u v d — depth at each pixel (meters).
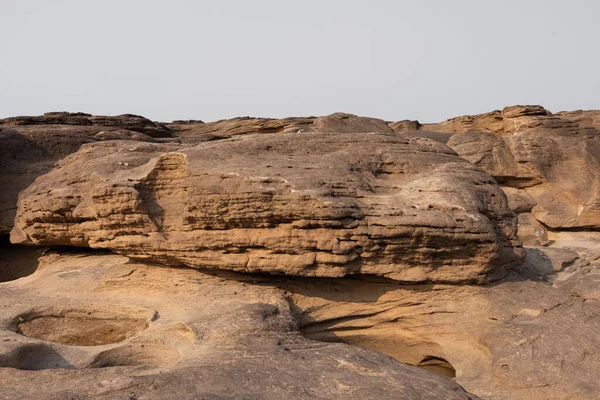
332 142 14.03
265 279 12.52
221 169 12.23
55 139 23.16
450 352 11.24
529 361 9.58
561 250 17.61
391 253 11.52
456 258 11.78
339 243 11.25
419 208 11.77
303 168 12.44
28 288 14.49
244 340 9.50
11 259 21.78
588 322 10.77
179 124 43.09
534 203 26.56
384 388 7.62
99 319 12.26
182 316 11.29
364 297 12.19
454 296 11.90
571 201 26.20
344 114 27.88
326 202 11.11
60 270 16.19
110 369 8.38
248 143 13.70
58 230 16.50
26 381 7.91
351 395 7.35
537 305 11.55
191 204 12.22
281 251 11.66
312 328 12.06
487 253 11.71
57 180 17.17
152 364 10.07
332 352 9.17
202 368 8.05
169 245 12.77
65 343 11.27
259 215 11.63
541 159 26.92
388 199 11.97
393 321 12.07
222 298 11.99
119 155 17.11
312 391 7.48
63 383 7.86
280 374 8.00
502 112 36.56
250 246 11.95
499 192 13.59
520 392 9.06
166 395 7.06
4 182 21.66
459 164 14.01
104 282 13.67
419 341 11.88
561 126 29.16
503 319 11.13
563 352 9.70
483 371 10.35
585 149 26.78
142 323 11.91
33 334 11.58
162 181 13.20
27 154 22.56
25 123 26.42
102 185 13.19
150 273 13.46
